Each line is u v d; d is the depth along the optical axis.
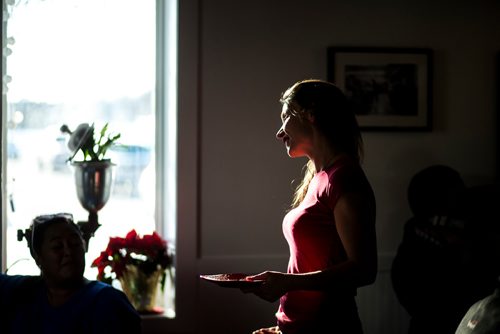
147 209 3.26
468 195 2.83
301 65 3.06
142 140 3.24
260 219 3.05
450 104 3.18
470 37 3.18
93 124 2.88
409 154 3.15
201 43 2.98
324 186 1.86
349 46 3.09
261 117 3.04
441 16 3.16
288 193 3.06
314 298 1.89
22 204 3.08
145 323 2.97
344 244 1.78
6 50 2.90
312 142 1.95
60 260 1.85
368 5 3.10
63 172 3.12
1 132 2.88
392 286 3.07
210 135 3.00
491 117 3.21
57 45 3.10
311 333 1.88
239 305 3.03
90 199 2.82
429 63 3.12
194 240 2.99
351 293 1.88
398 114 3.12
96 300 1.82
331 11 3.07
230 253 3.03
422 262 2.83
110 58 3.17
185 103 2.96
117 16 3.17
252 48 3.02
